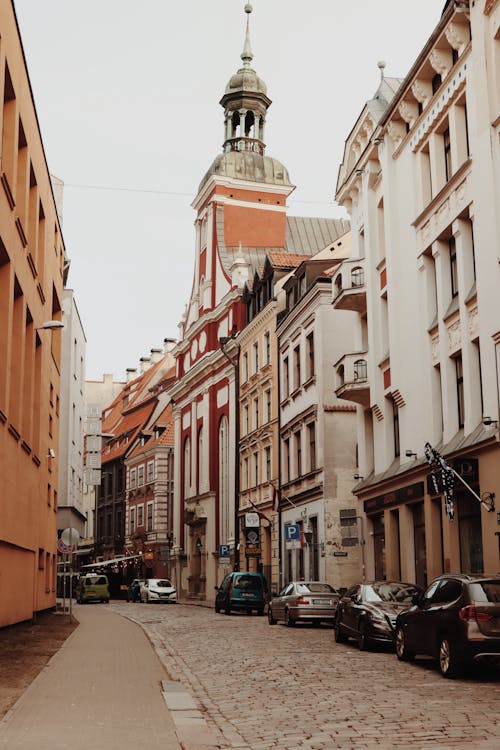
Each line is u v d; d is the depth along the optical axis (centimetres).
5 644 1922
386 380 2952
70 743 822
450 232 2433
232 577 3747
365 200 3153
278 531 4247
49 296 2997
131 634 2411
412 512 2686
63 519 5156
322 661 1595
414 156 2708
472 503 2197
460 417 2378
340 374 3450
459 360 2392
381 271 3041
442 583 1435
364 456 3241
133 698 1142
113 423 9450
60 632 2389
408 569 2653
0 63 1753
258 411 4747
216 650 1892
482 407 2228
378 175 3088
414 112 2700
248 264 5419
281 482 4234
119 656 1744
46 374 2981
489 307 2084
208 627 2734
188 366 6362
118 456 8306
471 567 2195
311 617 2609
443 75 2462
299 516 3916
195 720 978
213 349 5747
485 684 1246
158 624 2955
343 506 3566
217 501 5494
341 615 1997
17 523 2180
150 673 1448
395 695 1146
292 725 955
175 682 1327
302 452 3903
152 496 7281
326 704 1089
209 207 6022
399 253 2831
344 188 3394
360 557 3216
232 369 5259
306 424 3859
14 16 1884
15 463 2114
